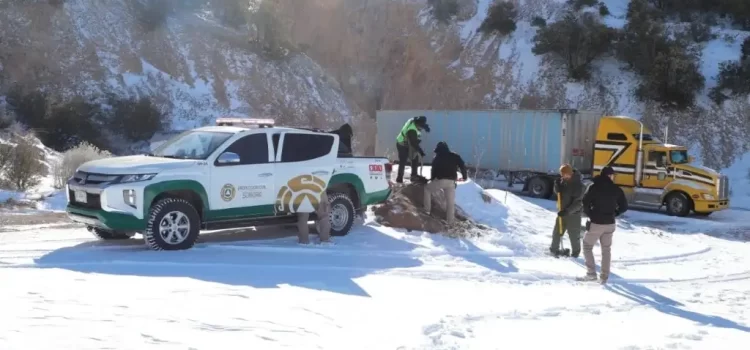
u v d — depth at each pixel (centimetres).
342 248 1212
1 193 1767
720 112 4141
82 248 1080
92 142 3809
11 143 2280
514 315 836
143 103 4125
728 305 1007
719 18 5147
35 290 757
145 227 1060
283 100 4947
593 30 4781
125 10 4903
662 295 1063
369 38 5716
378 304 828
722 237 2020
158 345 575
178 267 968
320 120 4966
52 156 2620
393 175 1920
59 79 4200
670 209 2509
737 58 4462
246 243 1195
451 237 1403
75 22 4566
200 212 1134
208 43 5072
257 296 810
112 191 1035
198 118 4472
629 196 2608
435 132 3147
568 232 1358
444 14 5662
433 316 789
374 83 5588
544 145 2791
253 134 1189
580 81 4750
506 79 5031
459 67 5331
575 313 879
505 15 5409
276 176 1192
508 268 1191
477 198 1736
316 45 5744
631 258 1416
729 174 3756
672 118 4206
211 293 804
